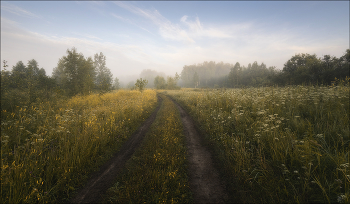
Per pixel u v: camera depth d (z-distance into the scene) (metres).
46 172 3.48
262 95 9.51
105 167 4.30
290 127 5.03
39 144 4.22
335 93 6.48
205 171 4.07
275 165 3.56
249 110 7.86
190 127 8.23
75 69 22.44
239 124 6.45
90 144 4.94
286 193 2.81
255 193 3.00
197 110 10.85
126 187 3.28
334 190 2.59
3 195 2.78
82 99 15.40
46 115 7.66
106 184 3.53
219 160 4.52
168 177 3.57
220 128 6.53
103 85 17.14
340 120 4.57
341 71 27.69
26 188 2.97
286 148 3.91
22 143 4.69
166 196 2.95
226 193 3.20
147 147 5.36
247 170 3.66
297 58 40.28
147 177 3.51
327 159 3.29
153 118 10.49
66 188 3.31
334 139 3.98
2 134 4.67
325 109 5.63
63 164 3.75
